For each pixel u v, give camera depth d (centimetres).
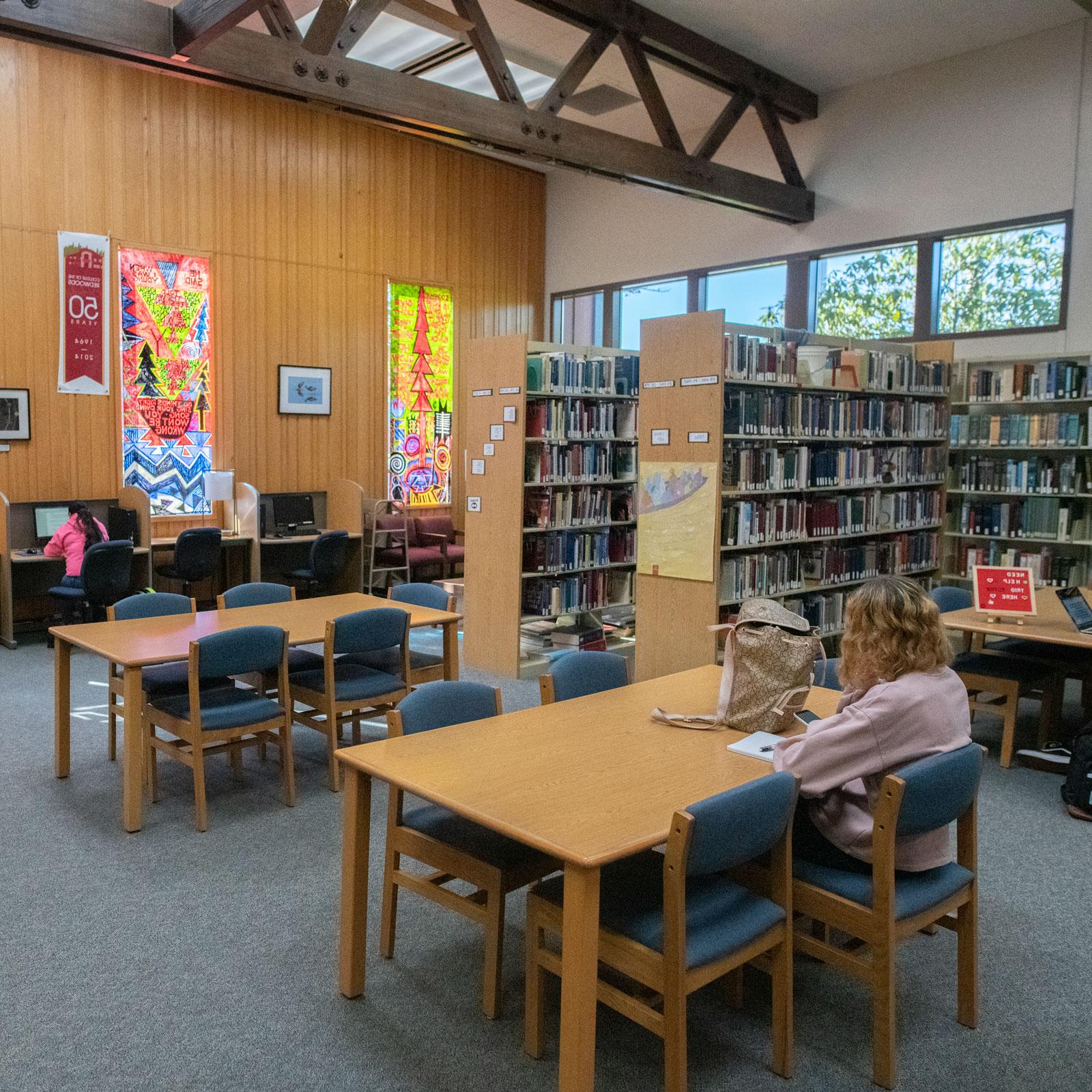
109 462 765
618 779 230
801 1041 238
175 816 377
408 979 263
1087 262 672
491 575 615
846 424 607
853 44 718
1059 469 646
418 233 950
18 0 416
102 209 742
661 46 691
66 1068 222
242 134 817
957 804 224
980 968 274
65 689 412
